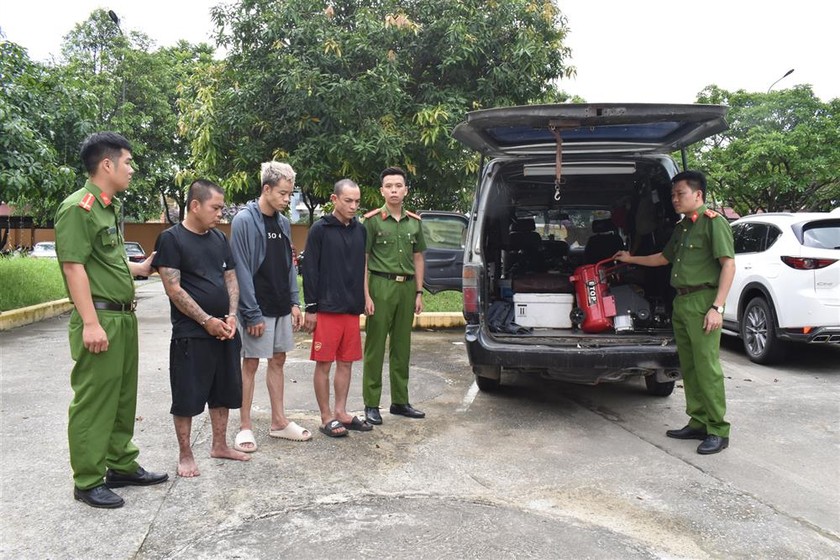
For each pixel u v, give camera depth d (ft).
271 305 14.37
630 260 17.25
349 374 15.79
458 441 15.06
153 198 89.61
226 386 13.17
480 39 33.94
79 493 11.46
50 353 25.17
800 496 12.11
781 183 59.16
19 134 30.14
